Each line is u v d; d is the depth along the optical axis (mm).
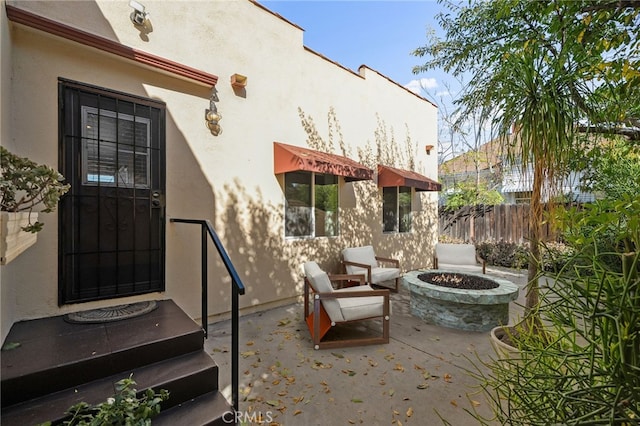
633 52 2557
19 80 2766
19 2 2742
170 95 3816
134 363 2293
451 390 2748
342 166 5297
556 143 2740
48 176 1722
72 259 3049
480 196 11641
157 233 3678
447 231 11711
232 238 4477
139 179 3537
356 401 2582
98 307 3195
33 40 2840
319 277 3699
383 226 7531
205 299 3383
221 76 4348
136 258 3496
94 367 2117
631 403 1095
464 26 4473
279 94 5172
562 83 2783
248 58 4695
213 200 4258
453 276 5133
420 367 3166
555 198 2842
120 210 3383
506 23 3742
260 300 4859
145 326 2711
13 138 2723
